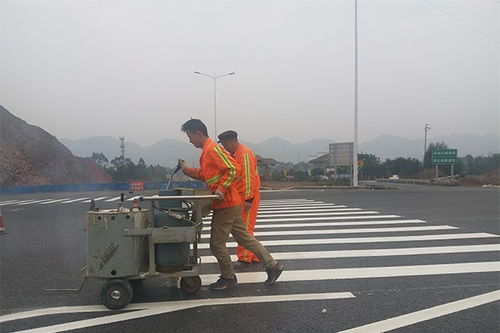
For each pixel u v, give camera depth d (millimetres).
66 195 21547
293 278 4500
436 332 3062
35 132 41906
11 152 36062
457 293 3951
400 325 3195
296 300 3785
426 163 55875
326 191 21266
